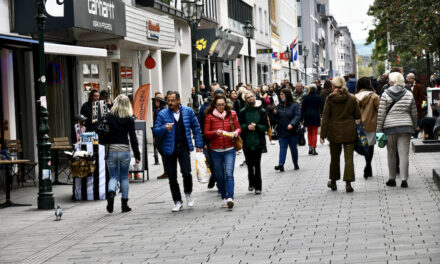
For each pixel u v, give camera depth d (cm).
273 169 1706
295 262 707
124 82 2645
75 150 1365
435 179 1245
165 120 1135
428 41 2814
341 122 1227
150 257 787
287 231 887
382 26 3503
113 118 1155
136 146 1166
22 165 1597
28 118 1716
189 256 776
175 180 1142
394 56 3656
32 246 903
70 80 2097
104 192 1345
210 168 1366
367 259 697
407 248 739
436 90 1995
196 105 2023
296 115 1634
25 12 1694
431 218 915
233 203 1111
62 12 1714
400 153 1234
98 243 897
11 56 1608
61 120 2012
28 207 1273
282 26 7475
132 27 2262
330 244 786
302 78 9644
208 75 3859
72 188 1437
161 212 1138
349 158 1227
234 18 4806
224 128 1133
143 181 1603
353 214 985
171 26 2741
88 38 2067
